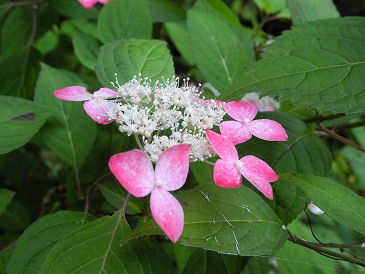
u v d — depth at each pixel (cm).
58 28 28
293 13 22
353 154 34
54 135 17
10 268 13
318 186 12
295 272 20
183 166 11
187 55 26
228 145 11
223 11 23
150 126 12
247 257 14
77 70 29
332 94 14
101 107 13
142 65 15
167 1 24
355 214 12
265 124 13
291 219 14
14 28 24
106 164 19
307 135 17
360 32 15
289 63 14
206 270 14
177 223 10
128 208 15
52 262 11
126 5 20
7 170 27
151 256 15
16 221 22
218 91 19
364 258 13
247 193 12
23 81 22
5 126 15
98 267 11
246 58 20
